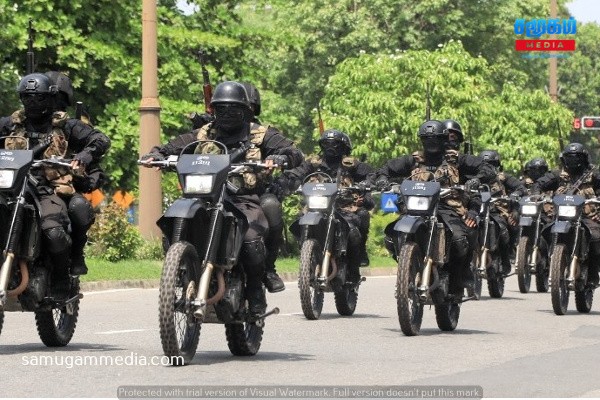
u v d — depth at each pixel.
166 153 24.55
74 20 72.62
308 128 120.81
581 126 96.12
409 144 83.00
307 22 116.38
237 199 24.12
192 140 24.66
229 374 22.05
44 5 71.00
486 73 86.50
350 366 23.70
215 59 82.19
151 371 22.27
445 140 32.41
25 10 71.06
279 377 21.80
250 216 23.78
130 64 74.88
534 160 57.16
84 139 25.38
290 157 24.50
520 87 124.50
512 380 21.95
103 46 73.19
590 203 38.75
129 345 27.17
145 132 57.03
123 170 74.38
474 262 42.78
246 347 24.83
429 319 35.78
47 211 24.33
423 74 83.06
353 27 116.69
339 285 36.72
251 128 24.69
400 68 84.00
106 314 36.00
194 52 80.19
